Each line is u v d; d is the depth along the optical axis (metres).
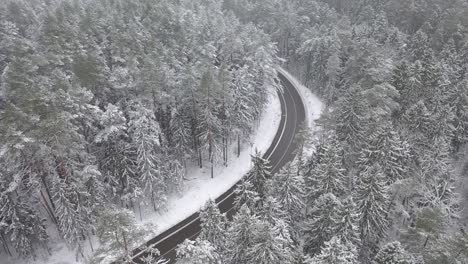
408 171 45.69
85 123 44.53
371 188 35.91
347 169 46.88
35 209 40.84
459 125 55.09
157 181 46.72
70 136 37.09
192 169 57.34
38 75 48.38
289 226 37.16
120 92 50.53
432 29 87.38
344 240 31.61
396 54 76.50
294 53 96.69
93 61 46.75
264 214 32.28
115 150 43.97
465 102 55.78
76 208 38.97
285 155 62.25
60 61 50.31
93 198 40.97
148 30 66.25
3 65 55.97
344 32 81.44
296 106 78.81
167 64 55.75
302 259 30.95
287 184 37.44
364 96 53.44
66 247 42.88
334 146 41.12
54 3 85.44
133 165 46.19
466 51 72.31
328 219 33.16
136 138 43.38
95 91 48.72
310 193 39.72
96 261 22.05
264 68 66.56
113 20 65.62
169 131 53.94
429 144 48.38
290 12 97.81
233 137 62.91
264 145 65.00
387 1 106.19
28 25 71.19
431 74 57.69
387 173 42.12
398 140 44.34
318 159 43.81
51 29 56.09
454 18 82.00
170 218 48.12
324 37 79.12
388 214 40.41
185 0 93.62
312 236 35.62
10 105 34.34
